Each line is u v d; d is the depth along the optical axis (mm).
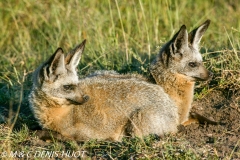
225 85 26141
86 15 35188
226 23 37969
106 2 37562
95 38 33094
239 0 40812
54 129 22188
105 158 20031
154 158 19484
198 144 20859
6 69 31469
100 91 22469
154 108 22078
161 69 23812
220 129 22922
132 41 34250
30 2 37812
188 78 23641
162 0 38344
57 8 36344
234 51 26859
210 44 33594
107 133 22406
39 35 36688
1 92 27609
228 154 19953
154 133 21875
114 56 31047
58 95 21672
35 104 22125
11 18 37656
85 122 22172
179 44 23594
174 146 20250
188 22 38375
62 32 35219
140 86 22609
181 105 23797
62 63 21672
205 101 25844
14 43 36719
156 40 32750
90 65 29797
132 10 37000
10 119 23594
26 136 22031
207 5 40625
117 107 22219
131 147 20125
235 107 24766
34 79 22266
